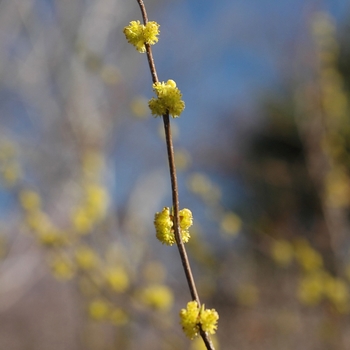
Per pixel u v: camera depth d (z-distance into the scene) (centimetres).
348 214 570
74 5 700
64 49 662
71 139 572
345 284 466
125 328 480
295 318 515
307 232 740
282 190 878
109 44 798
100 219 401
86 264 353
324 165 525
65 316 761
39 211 381
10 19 688
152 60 154
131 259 488
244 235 566
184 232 159
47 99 653
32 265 539
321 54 526
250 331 531
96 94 644
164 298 336
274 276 620
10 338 780
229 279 592
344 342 455
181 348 359
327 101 526
